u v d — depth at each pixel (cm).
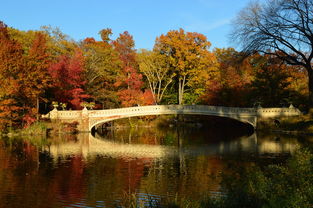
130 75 4756
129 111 3791
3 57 3188
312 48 2862
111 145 2642
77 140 2970
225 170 1564
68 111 3738
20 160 1917
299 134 3081
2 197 1182
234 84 4469
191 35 4928
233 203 866
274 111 3659
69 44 4850
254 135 3253
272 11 2856
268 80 3900
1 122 3225
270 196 837
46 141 2848
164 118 5425
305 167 856
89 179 1438
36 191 1254
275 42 2906
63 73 3878
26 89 3231
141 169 1644
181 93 5078
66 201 1131
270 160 1805
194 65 4966
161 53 5216
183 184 1327
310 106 3353
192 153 2169
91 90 4559
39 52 3462
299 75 4238
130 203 1080
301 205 732
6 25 3444
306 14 2764
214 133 3791
